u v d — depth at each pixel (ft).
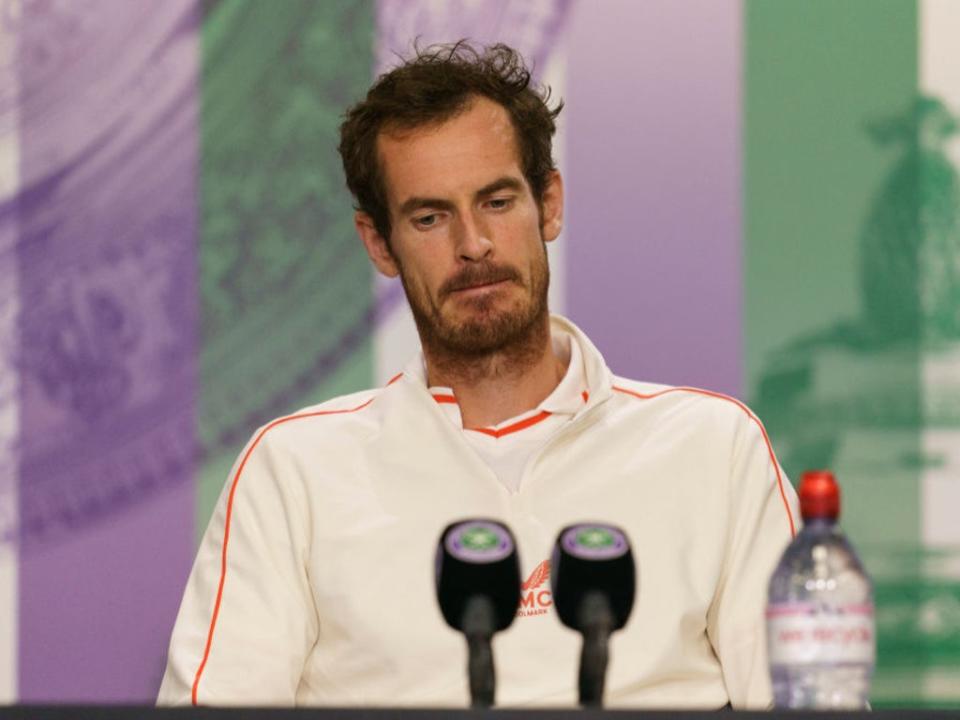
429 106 26.84
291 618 26.63
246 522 27.55
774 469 27.91
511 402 27.96
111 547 35.19
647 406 28.22
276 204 35.58
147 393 35.40
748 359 34.86
